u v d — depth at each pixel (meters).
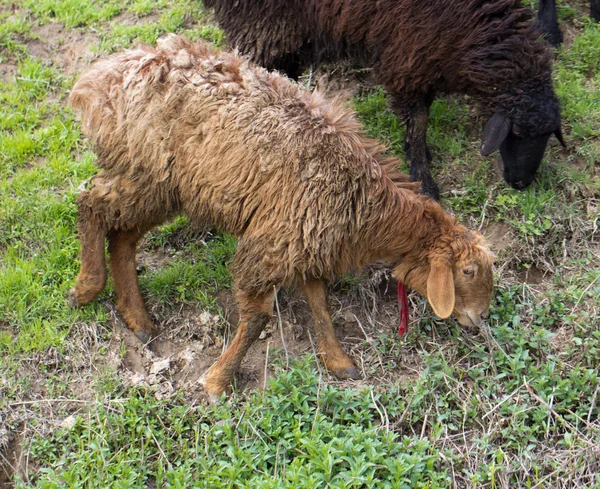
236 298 2.74
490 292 2.74
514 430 2.64
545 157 3.25
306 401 2.68
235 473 2.52
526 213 3.10
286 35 3.18
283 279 2.67
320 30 3.14
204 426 2.64
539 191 3.15
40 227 3.07
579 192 3.19
